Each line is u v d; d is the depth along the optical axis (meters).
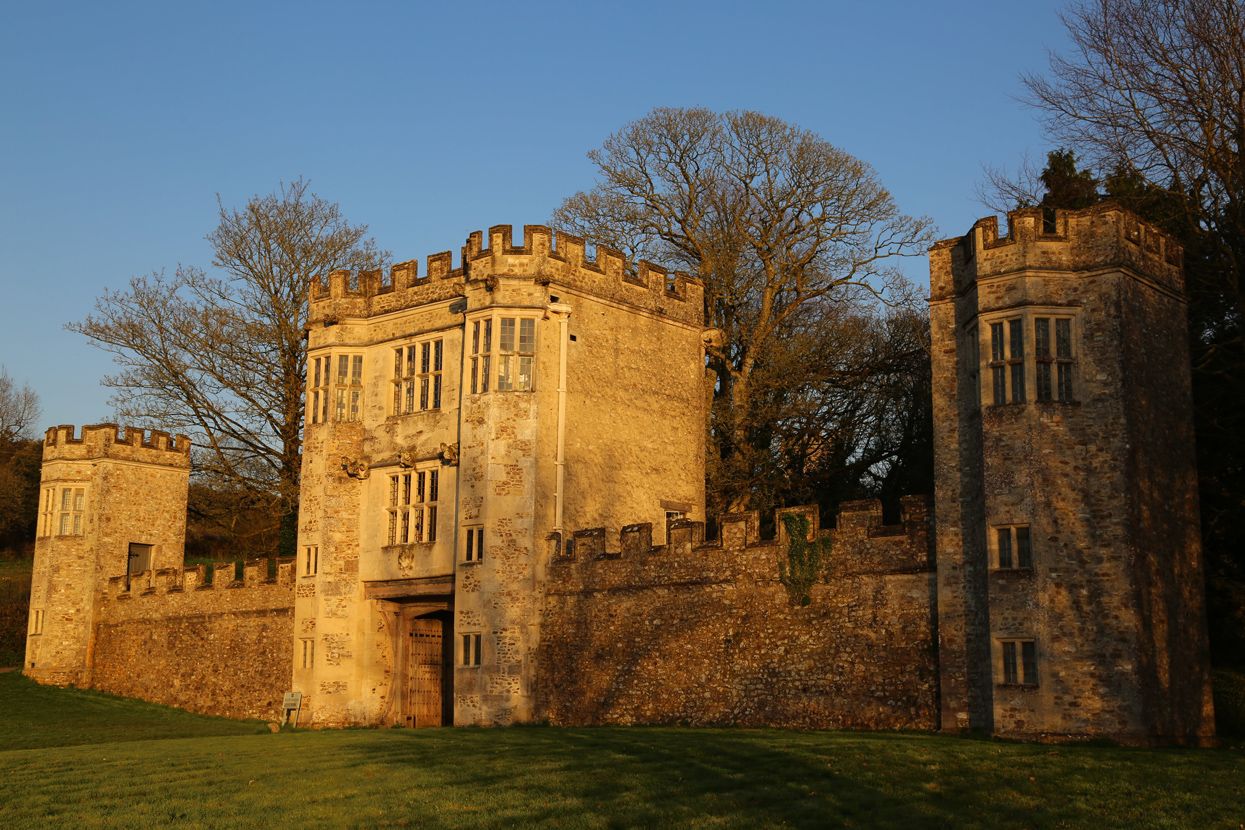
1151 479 26.06
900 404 45.06
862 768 21.02
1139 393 26.16
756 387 45.44
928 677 27.42
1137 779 19.84
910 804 18.59
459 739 26.80
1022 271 26.62
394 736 28.36
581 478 35.28
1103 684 24.73
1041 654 25.23
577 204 50.34
